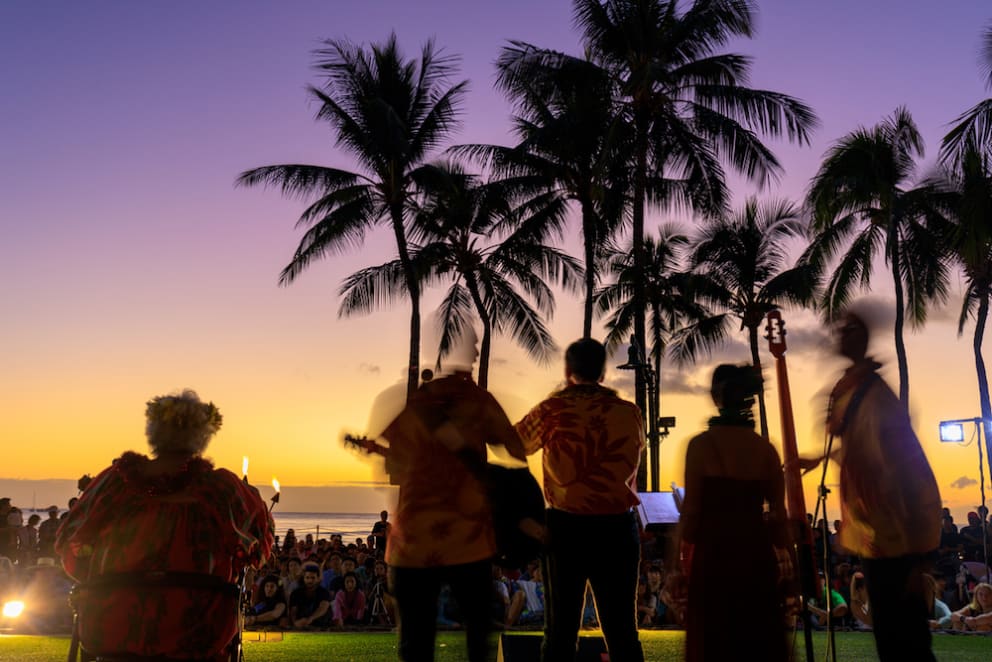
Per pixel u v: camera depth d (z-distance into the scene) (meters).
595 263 37.50
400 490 4.16
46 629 11.31
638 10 30.66
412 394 4.21
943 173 31.70
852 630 11.76
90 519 3.81
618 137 30.95
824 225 35.03
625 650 4.41
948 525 18.95
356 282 35.91
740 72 30.98
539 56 31.06
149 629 3.71
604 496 4.44
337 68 32.22
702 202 33.44
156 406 3.97
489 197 34.84
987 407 31.77
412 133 33.22
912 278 34.59
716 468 4.21
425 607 4.08
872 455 4.26
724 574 4.12
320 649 8.45
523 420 4.57
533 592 13.55
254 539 4.00
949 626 12.66
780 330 4.59
